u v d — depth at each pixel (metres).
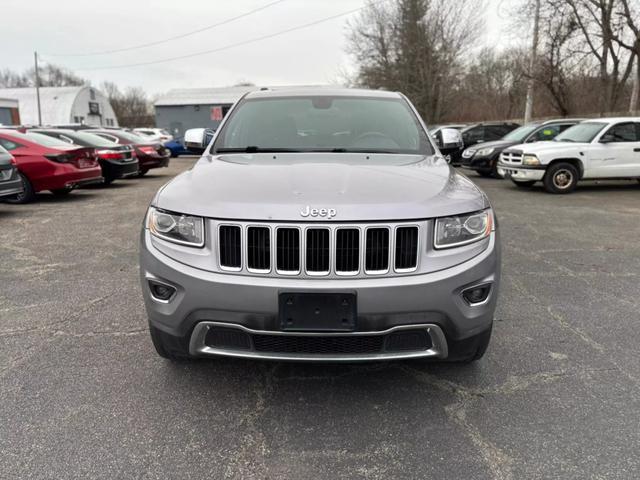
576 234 6.60
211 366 2.97
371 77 38.25
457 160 14.36
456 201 2.39
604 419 2.45
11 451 2.19
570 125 12.71
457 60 35.38
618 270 4.95
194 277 2.28
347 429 2.39
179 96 39.88
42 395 2.64
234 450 2.23
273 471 2.10
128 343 3.27
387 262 2.24
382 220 2.21
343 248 2.22
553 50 20.12
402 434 2.35
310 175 2.62
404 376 2.88
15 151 9.22
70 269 4.97
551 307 3.94
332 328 2.23
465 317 2.34
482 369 2.95
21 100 53.66
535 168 10.44
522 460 2.16
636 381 2.81
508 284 4.52
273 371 2.93
